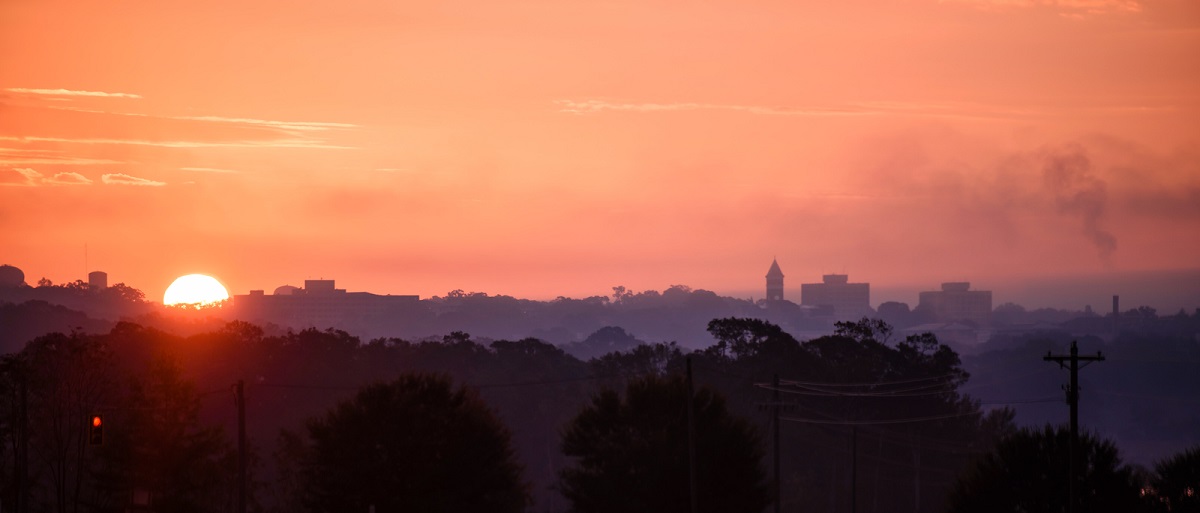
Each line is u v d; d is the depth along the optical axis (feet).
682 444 576.20
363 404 572.51
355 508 561.02
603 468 586.45
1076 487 515.50
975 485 622.95
